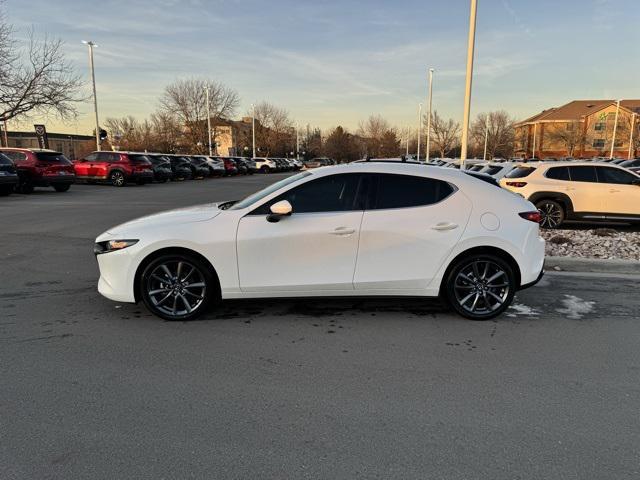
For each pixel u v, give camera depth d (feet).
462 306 15.51
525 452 8.68
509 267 15.35
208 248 14.66
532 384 11.33
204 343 13.55
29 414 9.78
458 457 8.51
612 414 10.02
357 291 15.12
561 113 266.16
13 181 55.72
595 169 34.04
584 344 13.78
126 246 14.75
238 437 9.08
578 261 22.09
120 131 250.78
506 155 259.80
